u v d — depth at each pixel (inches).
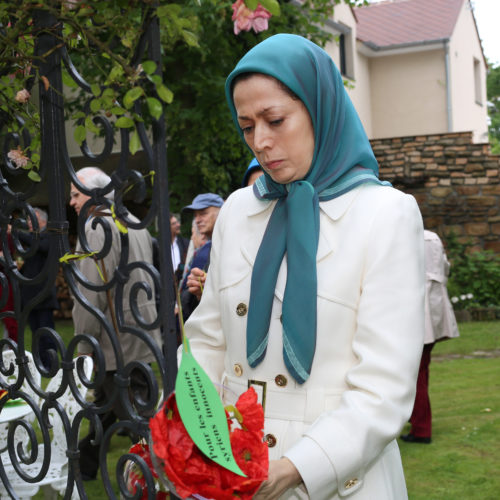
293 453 49.1
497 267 424.8
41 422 66.8
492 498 140.0
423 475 155.2
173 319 54.5
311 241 54.0
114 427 58.8
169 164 352.8
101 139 341.1
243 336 57.7
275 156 54.6
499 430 186.2
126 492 56.3
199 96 331.3
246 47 336.2
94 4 55.3
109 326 58.6
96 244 135.0
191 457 43.8
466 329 371.9
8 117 69.6
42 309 242.4
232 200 64.2
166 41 268.1
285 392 54.9
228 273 59.7
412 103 691.4
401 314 51.7
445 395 228.4
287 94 53.4
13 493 73.2
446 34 676.7
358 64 666.2
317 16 359.3
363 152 56.8
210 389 44.9
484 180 443.2
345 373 53.8
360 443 48.9
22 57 60.8
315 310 53.1
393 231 53.2
